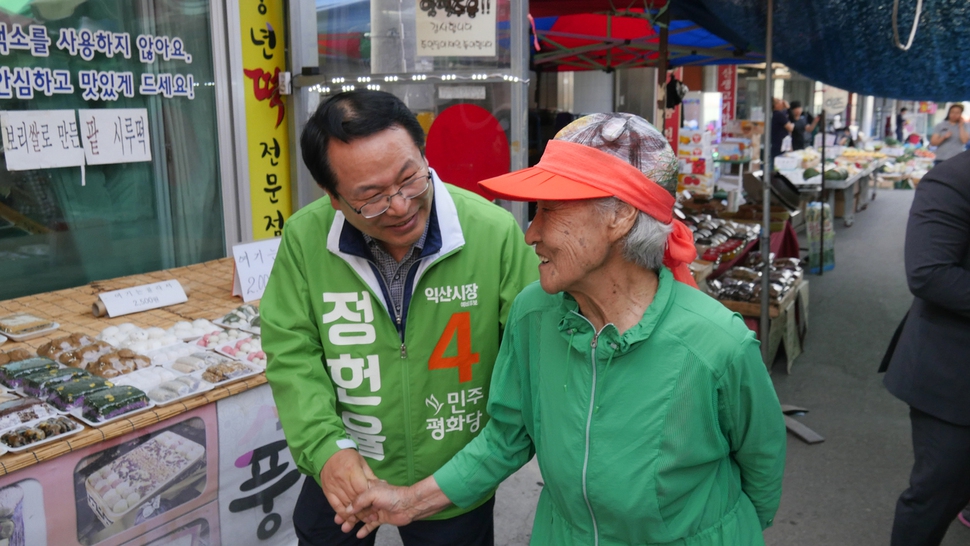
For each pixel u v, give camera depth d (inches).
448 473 57.7
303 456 60.5
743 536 51.9
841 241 365.1
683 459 46.9
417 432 64.9
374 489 57.2
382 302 61.6
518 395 56.4
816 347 209.5
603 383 47.8
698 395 46.2
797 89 752.3
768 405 48.9
